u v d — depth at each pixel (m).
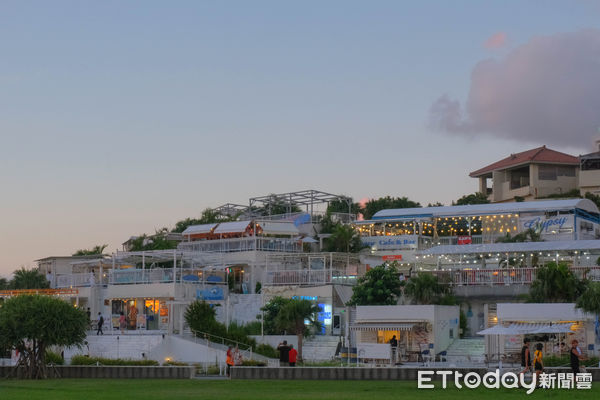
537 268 60.94
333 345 61.59
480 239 86.88
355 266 75.06
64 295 71.94
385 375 38.66
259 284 78.12
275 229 87.62
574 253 67.69
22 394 30.66
